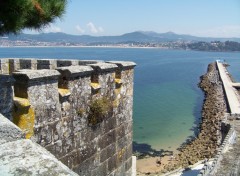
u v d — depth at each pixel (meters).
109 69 12.65
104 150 12.78
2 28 8.26
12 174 2.88
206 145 38.69
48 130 9.52
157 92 83.00
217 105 60.88
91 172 11.95
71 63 15.45
